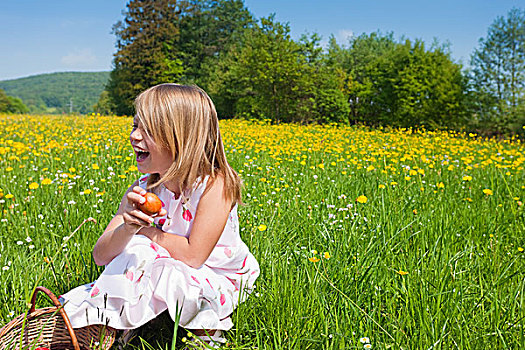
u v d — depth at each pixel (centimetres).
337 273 263
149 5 5231
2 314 234
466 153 1050
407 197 456
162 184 224
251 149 874
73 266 282
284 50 3309
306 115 3366
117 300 200
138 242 209
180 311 194
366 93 3509
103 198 421
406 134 1800
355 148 988
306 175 568
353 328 217
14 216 363
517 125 2791
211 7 6222
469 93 2952
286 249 313
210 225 213
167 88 207
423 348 206
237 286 237
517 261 305
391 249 302
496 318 223
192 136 205
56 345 205
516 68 2862
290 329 220
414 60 3138
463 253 301
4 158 608
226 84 4312
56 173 523
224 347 206
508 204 459
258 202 431
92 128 1327
